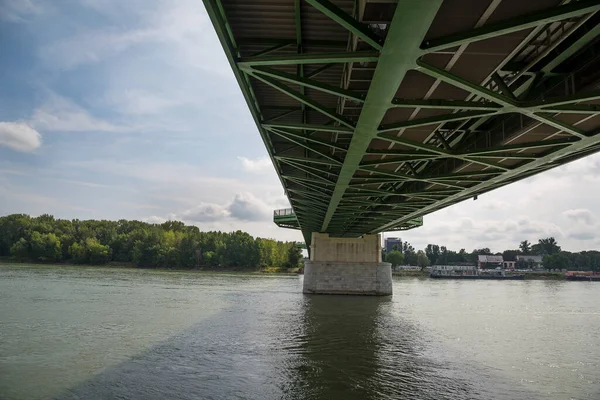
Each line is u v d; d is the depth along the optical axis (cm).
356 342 2619
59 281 6744
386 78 1174
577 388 1858
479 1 949
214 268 14600
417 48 1012
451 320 3788
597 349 2677
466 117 1497
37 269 10325
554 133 1766
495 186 2933
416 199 3406
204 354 2244
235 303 4544
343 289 6131
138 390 1695
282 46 1414
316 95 1872
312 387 1750
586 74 1391
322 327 3122
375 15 1020
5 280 6544
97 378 1828
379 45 1016
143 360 2112
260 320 3378
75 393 1652
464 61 1233
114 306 3988
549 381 1952
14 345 2352
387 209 3959
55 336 2603
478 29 982
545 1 964
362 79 1380
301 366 2048
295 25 1347
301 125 1697
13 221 14975
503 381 1934
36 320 3119
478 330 3300
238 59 1267
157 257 14375
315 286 6122
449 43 1003
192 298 4919
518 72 1468
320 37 1420
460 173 2367
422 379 1914
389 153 1936
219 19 1122
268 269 14750
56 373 1884
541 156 2005
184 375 1888
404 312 4184
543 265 19375
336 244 6284
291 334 2827
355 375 1925
